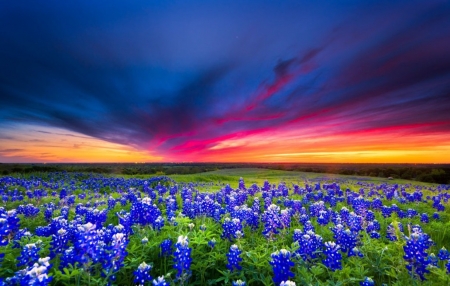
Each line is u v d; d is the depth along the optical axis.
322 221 9.62
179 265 4.75
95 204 13.96
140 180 29.38
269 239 7.24
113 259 4.61
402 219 11.25
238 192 16.78
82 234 4.68
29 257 5.11
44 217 10.84
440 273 5.27
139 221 7.24
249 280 5.27
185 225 8.01
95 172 45.38
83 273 4.66
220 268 5.98
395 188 23.56
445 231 9.24
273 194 17.69
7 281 4.15
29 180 27.08
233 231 7.30
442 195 18.08
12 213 6.85
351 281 5.25
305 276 5.04
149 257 6.15
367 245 7.06
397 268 5.76
